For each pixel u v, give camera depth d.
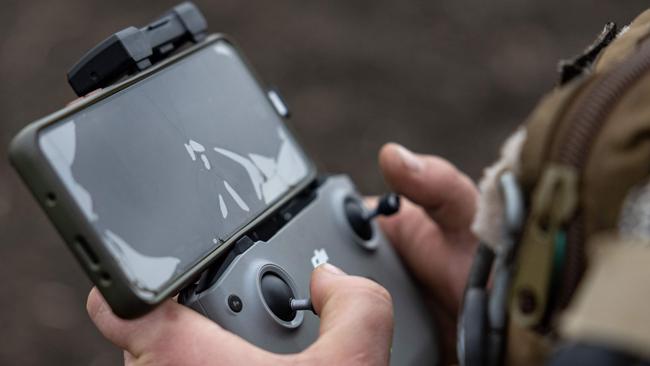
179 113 0.93
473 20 3.57
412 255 1.26
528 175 0.66
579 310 0.56
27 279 2.64
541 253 0.63
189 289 0.88
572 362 0.54
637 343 0.53
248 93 1.04
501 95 3.22
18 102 3.17
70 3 3.61
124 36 0.92
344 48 3.41
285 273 0.95
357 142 3.02
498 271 0.72
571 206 0.61
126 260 0.79
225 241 0.90
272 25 3.52
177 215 0.86
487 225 0.75
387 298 0.85
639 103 0.61
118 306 0.78
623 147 0.60
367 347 0.81
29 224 2.81
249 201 0.96
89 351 2.45
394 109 3.15
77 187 0.78
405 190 1.19
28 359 2.42
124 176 0.83
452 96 3.21
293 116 3.11
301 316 0.93
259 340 0.87
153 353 0.82
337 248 1.05
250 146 1.00
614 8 3.63
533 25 3.56
